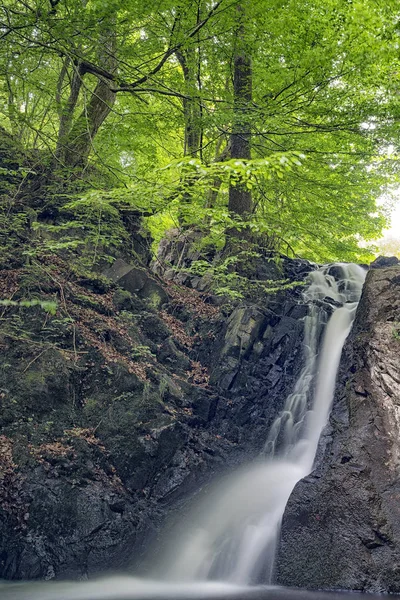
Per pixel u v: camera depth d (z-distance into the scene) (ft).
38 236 38.45
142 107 42.42
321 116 36.70
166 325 39.86
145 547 27.61
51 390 30.73
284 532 26.13
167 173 38.29
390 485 25.86
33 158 41.16
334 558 24.91
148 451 30.81
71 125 42.29
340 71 34.53
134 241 45.52
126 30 32.58
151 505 29.73
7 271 34.83
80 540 26.71
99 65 39.40
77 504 27.32
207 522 29.09
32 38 31.91
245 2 31.14
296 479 31.14
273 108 35.24
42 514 26.73
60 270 37.52
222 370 37.68
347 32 31.42
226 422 35.73
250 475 32.60
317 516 26.04
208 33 34.19
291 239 50.19
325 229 52.01
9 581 25.38
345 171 42.04
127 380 32.94
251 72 40.98
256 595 22.72
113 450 30.35
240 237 45.42
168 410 33.06
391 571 23.89
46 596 22.57
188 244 52.26
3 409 29.12
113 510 27.94
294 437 34.45
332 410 31.07
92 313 36.09
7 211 38.45
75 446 29.35
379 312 32.12
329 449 28.84
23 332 32.14
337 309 39.37
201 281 46.42
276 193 45.78
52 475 27.78
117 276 40.68
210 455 33.01
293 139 39.58
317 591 23.75
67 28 29.19
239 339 38.73
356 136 37.78
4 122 51.03
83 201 29.81
